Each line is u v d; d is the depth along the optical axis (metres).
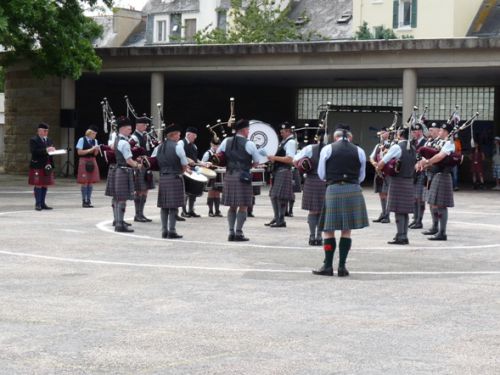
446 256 10.94
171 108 34.53
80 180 17.23
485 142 31.45
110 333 6.48
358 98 33.47
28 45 24.80
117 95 33.97
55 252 10.67
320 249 11.39
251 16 42.09
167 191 12.16
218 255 10.66
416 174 14.09
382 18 39.22
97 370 5.54
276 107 34.59
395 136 15.02
